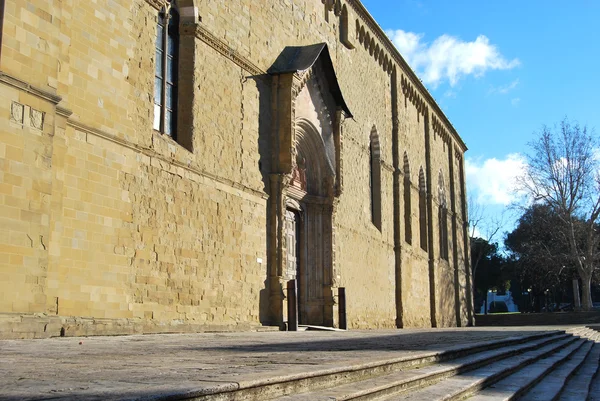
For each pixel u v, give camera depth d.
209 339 16.25
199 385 5.52
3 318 14.12
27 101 15.28
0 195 14.39
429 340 18.14
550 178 67.06
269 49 28.89
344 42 38.47
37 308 15.12
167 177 20.97
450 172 68.31
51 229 16.12
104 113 18.53
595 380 16.25
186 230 21.69
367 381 8.19
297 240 32.34
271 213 27.77
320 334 23.00
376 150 44.03
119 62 19.36
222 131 24.58
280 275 27.23
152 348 12.02
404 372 9.57
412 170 52.59
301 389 6.80
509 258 96.00
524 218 90.94
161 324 19.88
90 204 17.69
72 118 17.31
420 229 56.03
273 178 27.94
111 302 18.12
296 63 29.55
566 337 30.59
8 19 14.94
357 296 37.47
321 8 35.47
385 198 44.78
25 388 5.50
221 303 23.36
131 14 20.06
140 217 19.55
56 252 16.30
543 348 21.45
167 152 21.12
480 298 115.00
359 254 38.34
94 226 17.75
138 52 20.27
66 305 16.58
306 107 31.16
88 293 17.34
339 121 34.47
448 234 65.31
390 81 48.38
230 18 25.70
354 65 40.19
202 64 23.58
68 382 5.98
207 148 23.45
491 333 26.75
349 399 6.69
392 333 26.45
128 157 19.27
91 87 18.14
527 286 95.25
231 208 24.56
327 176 33.28
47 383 5.90
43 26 15.90
